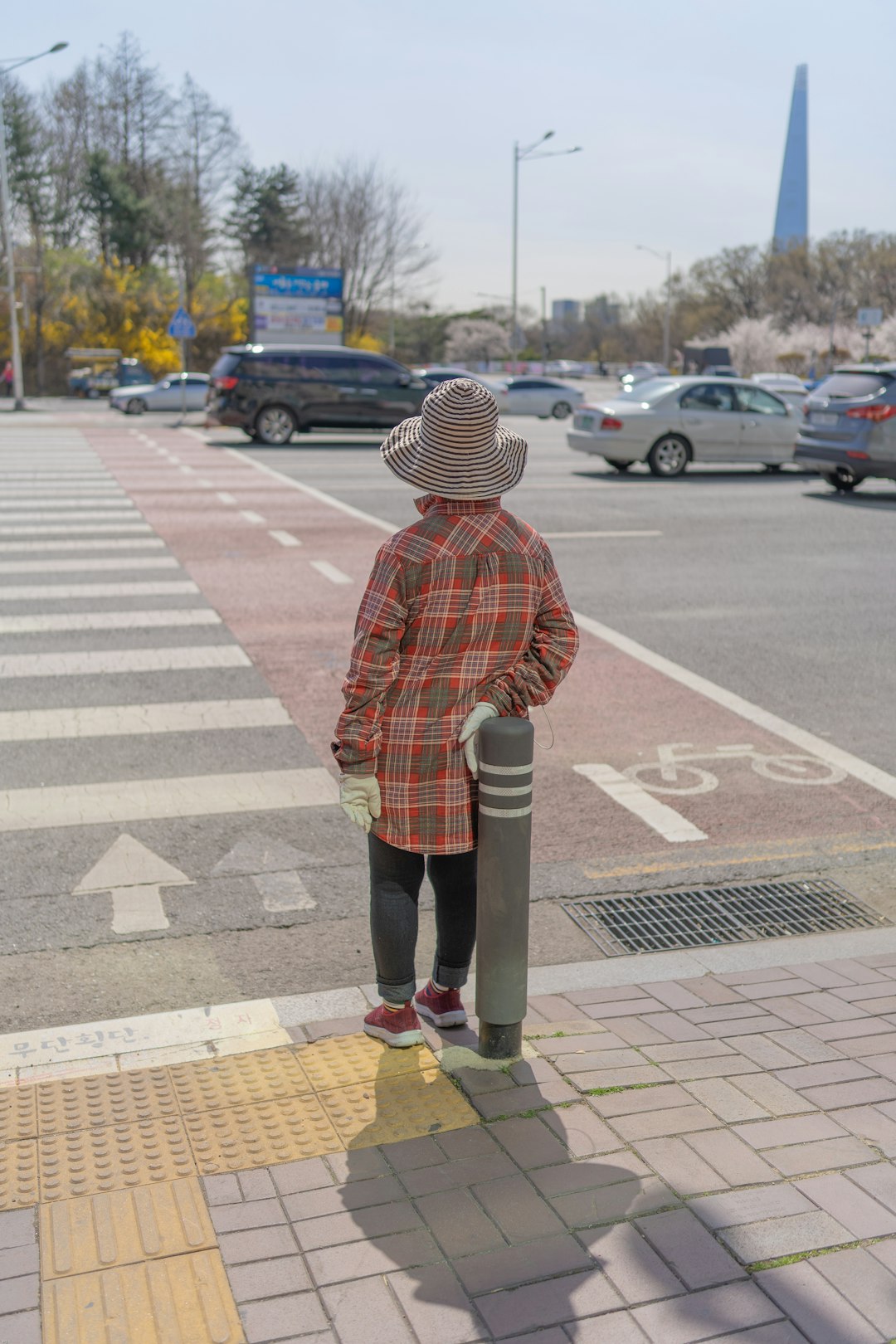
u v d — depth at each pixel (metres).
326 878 4.70
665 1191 2.62
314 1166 2.74
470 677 2.97
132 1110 3.00
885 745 6.40
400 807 3.01
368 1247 2.45
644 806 5.52
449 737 2.98
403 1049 3.31
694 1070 3.17
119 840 5.00
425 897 4.63
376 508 15.11
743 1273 2.36
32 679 7.32
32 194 69.25
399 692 2.97
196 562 11.26
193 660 7.80
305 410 24.94
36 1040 3.42
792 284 94.31
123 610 9.21
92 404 49.97
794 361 88.56
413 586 2.89
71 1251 2.43
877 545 12.77
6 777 5.69
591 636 8.66
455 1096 3.04
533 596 2.99
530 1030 3.42
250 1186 2.66
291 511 14.76
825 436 16.83
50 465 20.08
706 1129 2.87
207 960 4.04
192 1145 2.83
